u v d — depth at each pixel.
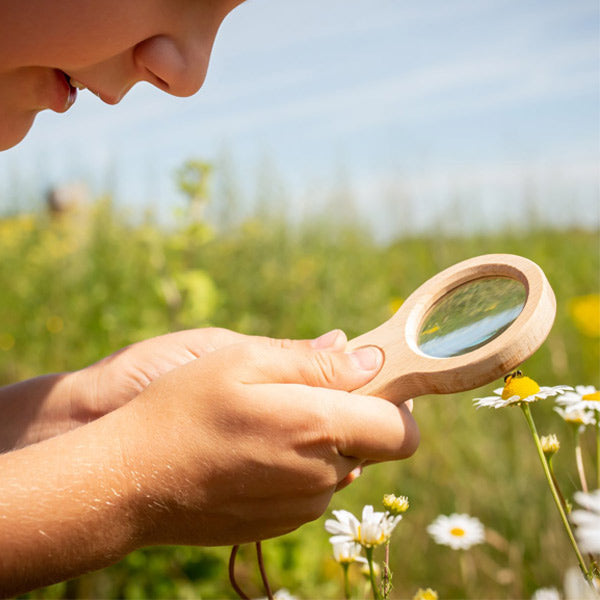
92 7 0.43
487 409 1.03
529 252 1.77
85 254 1.62
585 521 0.32
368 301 1.45
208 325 1.02
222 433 0.39
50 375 0.57
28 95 0.48
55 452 0.40
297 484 0.40
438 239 1.88
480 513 0.83
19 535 0.38
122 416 0.40
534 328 0.38
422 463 0.95
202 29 0.47
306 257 1.71
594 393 0.44
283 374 0.40
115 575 0.79
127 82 0.49
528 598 0.69
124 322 1.20
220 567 0.81
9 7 0.43
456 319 0.43
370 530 0.42
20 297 1.53
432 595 0.47
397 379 0.41
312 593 0.80
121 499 0.39
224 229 1.82
